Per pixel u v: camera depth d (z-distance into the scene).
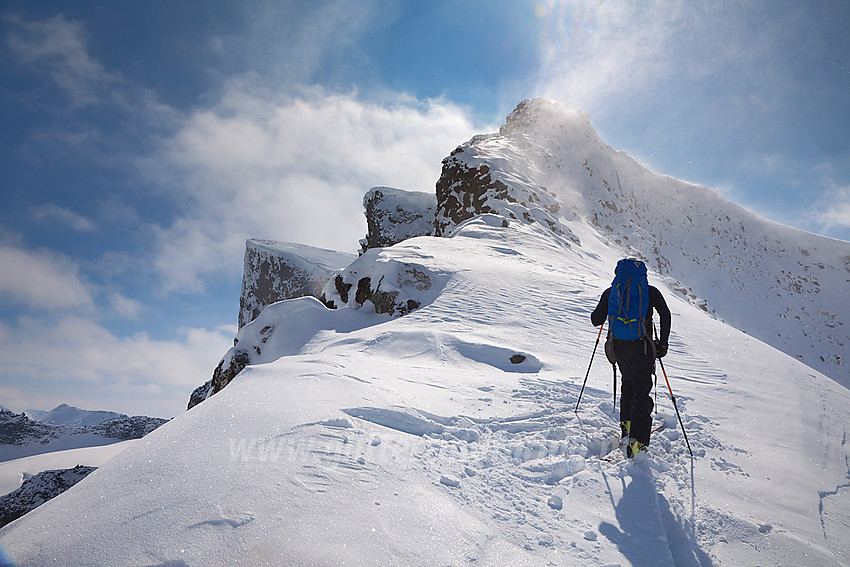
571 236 30.70
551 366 7.65
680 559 2.94
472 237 22.55
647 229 57.09
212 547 2.25
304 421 3.74
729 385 6.70
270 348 12.91
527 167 44.88
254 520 2.45
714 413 5.52
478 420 4.62
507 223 24.83
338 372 5.41
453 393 5.38
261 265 72.44
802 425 5.27
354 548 2.34
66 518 2.48
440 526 2.66
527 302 12.26
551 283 14.04
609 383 6.44
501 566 2.42
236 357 13.84
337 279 17.86
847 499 3.78
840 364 50.75
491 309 11.66
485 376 6.45
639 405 4.32
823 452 4.64
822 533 3.24
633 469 3.86
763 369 7.76
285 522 2.46
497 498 3.20
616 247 38.16
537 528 2.89
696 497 3.59
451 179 40.38
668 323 4.45
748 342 9.80
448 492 3.12
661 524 3.09
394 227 51.41
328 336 12.76
